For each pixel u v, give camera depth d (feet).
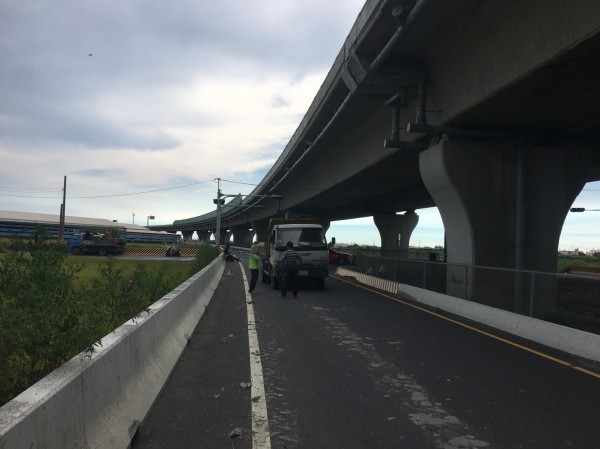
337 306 46.29
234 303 47.75
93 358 12.77
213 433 15.48
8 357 11.55
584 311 48.83
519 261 51.13
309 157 109.19
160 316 22.08
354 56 48.34
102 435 12.41
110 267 23.65
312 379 21.71
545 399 19.25
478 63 40.91
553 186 53.01
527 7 33.06
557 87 38.45
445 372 23.18
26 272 13.71
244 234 398.42
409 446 14.67
